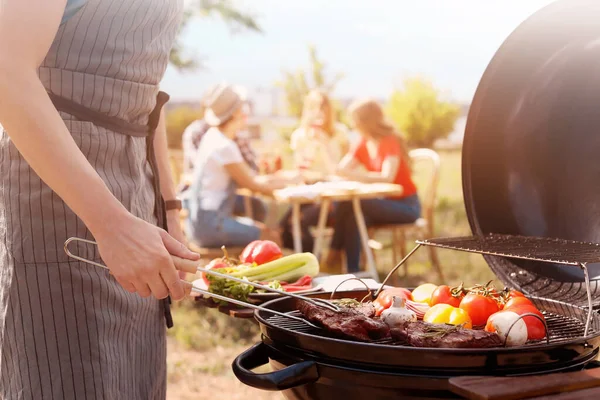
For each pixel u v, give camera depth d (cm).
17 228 129
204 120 592
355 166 564
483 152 168
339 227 558
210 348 457
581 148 157
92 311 131
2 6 110
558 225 164
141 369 145
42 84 123
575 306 144
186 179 566
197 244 489
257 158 641
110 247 113
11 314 131
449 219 968
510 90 164
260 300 183
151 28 135
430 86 1330
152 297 148
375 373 113
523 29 155
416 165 1341
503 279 170
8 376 134
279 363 131
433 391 111
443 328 125
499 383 105
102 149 130
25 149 110
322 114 595
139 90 136
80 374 131
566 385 105
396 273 585
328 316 131
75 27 124
